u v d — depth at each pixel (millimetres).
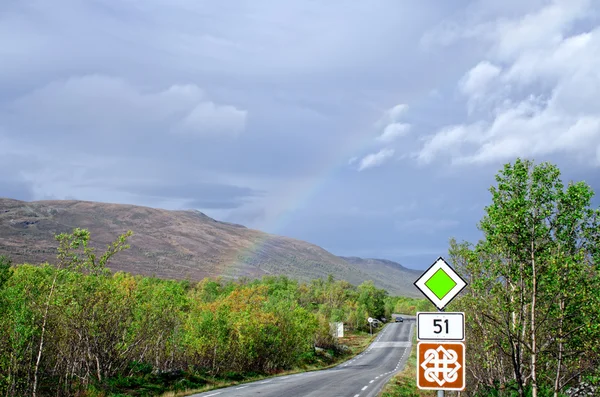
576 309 12578
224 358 38562
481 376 19516
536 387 12211
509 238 12703
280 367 47219
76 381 24094
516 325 12969
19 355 20609
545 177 12781
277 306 48906
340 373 45125
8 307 20938
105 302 24453
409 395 27172
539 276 12461
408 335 106625
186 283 84188
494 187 13203
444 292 7672
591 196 12492
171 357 33406
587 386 14523
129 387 25062
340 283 165875
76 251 23203
